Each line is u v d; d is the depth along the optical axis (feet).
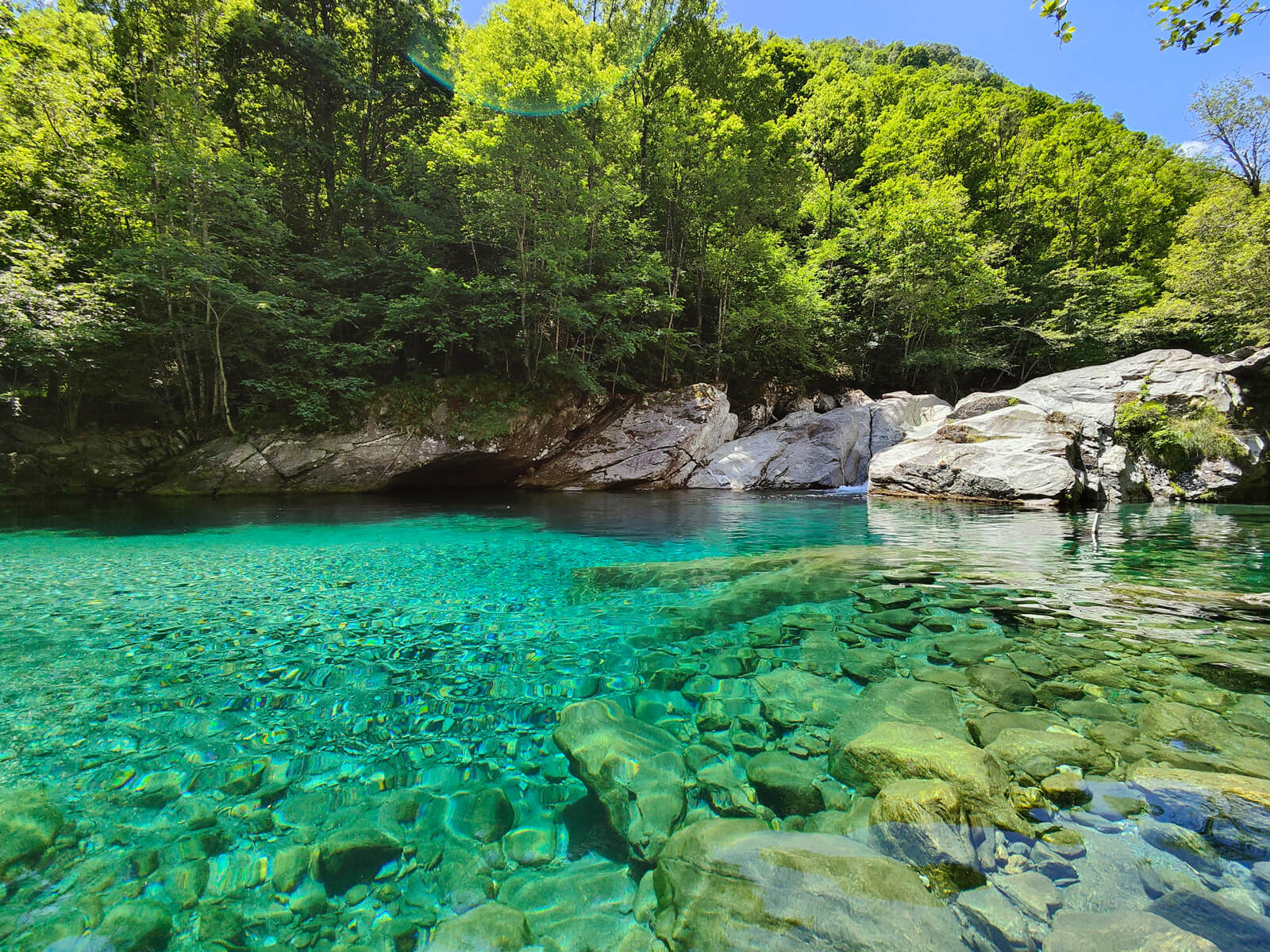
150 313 48.42
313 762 8.36
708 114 65.67
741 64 78.48
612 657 12.35
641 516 35.86
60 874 6.01
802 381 79.66
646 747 8.57
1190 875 5.56
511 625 14.49
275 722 9.56
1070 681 10.56
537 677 11.39
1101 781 7.22
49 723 9.48
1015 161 101.91
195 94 53.16
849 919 5.10
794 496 48.78
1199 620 14.20
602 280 61.98
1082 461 41.70
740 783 7.61
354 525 31.76
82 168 45.65
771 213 71.10
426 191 58.80
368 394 51.65
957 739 8.17
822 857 5.86
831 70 125.59
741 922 5.17
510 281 54.34
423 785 7.81
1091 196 94.07
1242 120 77.05
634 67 72.18
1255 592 16.89
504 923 5.40
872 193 94.53
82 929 5.28
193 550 24.47
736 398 75.20
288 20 61.21
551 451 58.23
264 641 13.48
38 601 16.90
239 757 8.49
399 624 14.69
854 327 81.56
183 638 13.67
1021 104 108.78
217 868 6.17
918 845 6.05
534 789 7.73
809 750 8.43
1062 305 83.30
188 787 7.70
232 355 50.83
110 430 48.62
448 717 9.75
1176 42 14.15
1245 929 4.86
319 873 6.11
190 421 50.85
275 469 48.14
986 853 5.92
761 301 69.15
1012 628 13.69
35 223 41.29
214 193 48.88
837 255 83.66
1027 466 39.37
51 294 39.47
